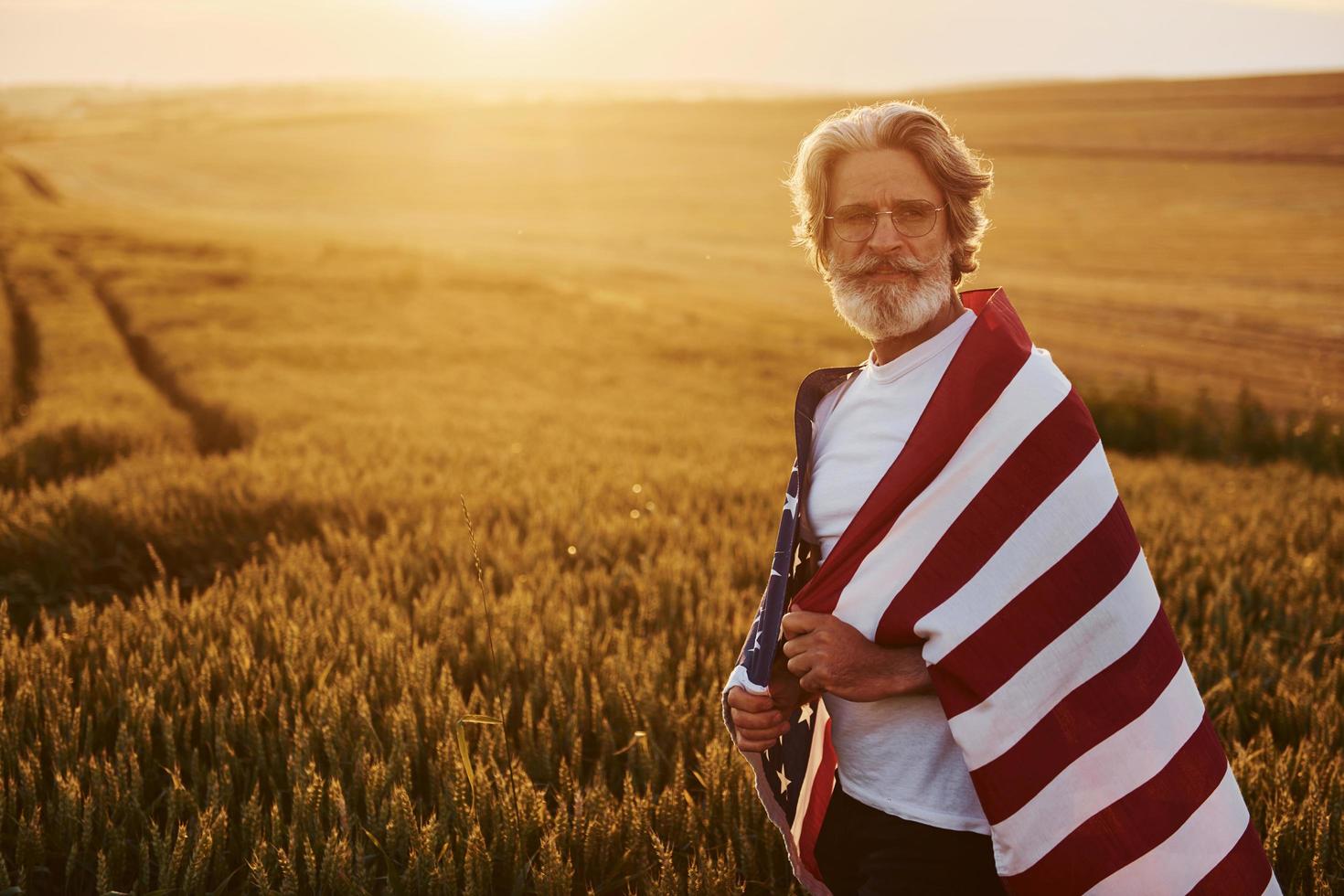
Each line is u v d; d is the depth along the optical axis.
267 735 3.43
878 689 2.12
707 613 4.87
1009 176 95.44
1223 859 1.99
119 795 2.98
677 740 3.54
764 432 17.94
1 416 15.67
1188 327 39.38
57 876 2.85
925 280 2.25
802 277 56.84
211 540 6.60
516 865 2.79
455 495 7.86
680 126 158.75
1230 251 60.12
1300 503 9.41
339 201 98.00
